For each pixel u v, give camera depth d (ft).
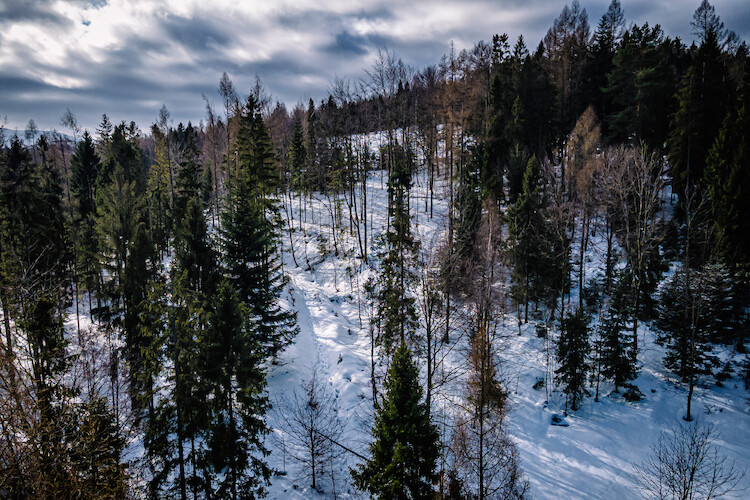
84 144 185.57
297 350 99.55
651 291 101.19
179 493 59.26
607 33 204.85
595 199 122.62
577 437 75.10
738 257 91.97
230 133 162.81
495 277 88.17
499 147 147.64
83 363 71.00
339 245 152.46
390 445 50.24
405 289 103.45
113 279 114.83
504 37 171.94
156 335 61.77
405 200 158.92
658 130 142.41
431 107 185.78
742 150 96.17
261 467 61.21
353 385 87.45
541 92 162.40
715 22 156.97
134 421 65.92
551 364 94.32
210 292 86.48
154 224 159.74
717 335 87.25
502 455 64.75
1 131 114.62
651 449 70.13
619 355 84.07
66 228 132.77
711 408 76.18
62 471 35.78
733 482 62.18
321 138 197.26
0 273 76.95
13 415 33.88
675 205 124.57
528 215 115.14
